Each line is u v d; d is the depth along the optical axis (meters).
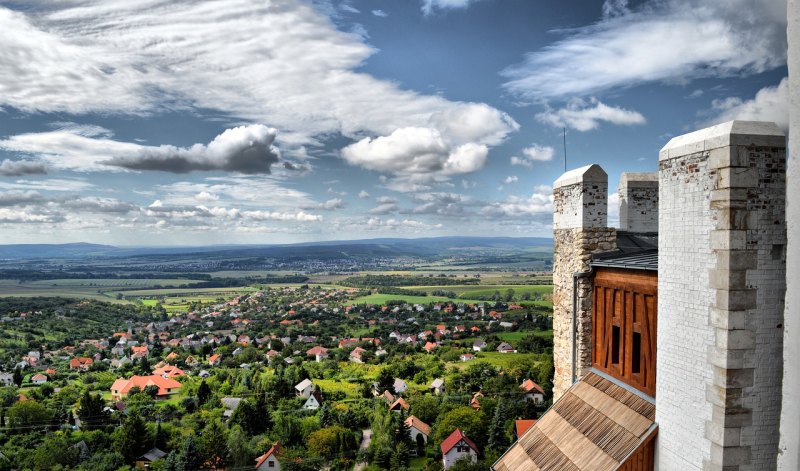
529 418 65.69
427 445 65.69
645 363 12.04
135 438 64.38
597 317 14.32
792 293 5.07
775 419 9.09
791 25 5.11
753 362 9.02
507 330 154.62
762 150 8.98
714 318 9.27
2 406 83.44
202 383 89.94
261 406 72.88
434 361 113.69
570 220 15.35
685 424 9.98
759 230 8.99
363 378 104.06
